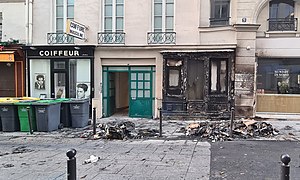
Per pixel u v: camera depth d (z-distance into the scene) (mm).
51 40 15914
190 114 14961
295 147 8914
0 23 16500
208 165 7094
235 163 7246
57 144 9609
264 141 9742
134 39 15398
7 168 7051
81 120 12492
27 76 16094
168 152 8375
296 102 14797
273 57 14844
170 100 15133
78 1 15711
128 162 7441
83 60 15711
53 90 16031
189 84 15055
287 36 14703
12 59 15734
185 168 6887
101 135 10602
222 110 14766
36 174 6586
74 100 12539
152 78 15562
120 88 18312
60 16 16016
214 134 10438
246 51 14516
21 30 16297
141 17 15320
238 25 14320
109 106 16422
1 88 16359
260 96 15078
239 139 10070
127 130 10766
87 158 7867
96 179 6211
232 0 14656
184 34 15023
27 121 11594
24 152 8609
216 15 14812
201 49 14766
